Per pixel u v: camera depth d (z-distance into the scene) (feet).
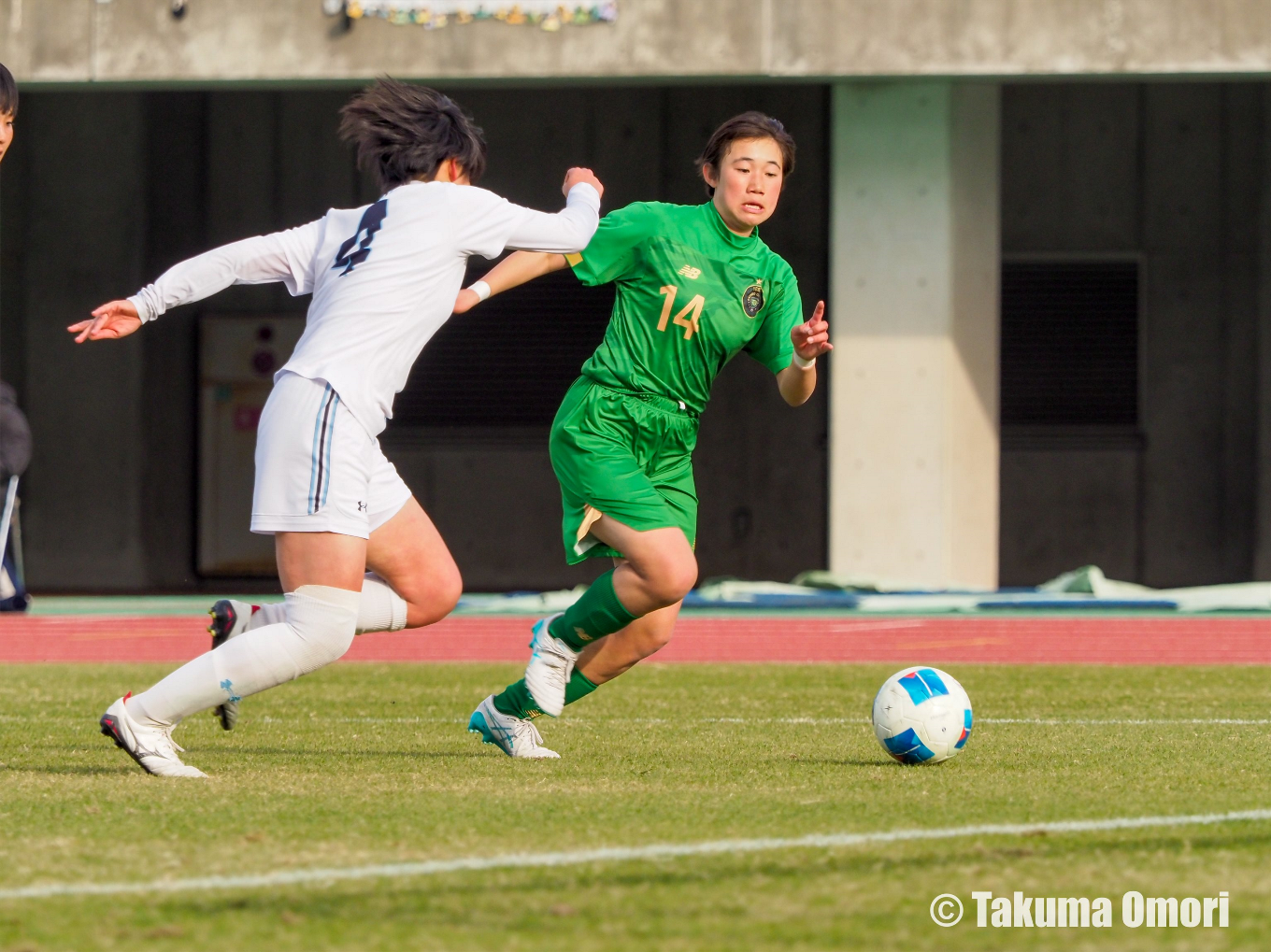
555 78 157.17
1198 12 152.25
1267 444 217.36
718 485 226.17
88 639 121.60
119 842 36.50
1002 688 85.05
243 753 56.39
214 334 224.33
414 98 48.78
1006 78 156.46
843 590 159.33
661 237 53.98
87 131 221.46
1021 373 222.69
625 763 53.06
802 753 56.49
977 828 38.34
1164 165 221.25
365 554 48.67
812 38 155.53
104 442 222.89
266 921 28.96
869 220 164.66
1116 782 47.42
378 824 38.96
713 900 30.58
